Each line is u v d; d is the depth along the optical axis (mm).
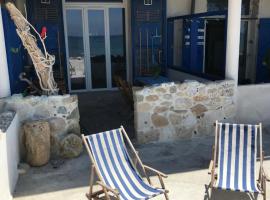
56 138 5707
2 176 3979
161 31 9594
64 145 5598
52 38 8750
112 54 10375
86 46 10133
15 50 6434
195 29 8727
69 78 10109
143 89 6051
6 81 5664
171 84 6145
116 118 7707
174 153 5852
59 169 5266
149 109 6145
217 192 4555
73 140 5656
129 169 4363
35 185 4773
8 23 5836
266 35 9984
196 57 8852
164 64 9812
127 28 10172
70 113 5746
